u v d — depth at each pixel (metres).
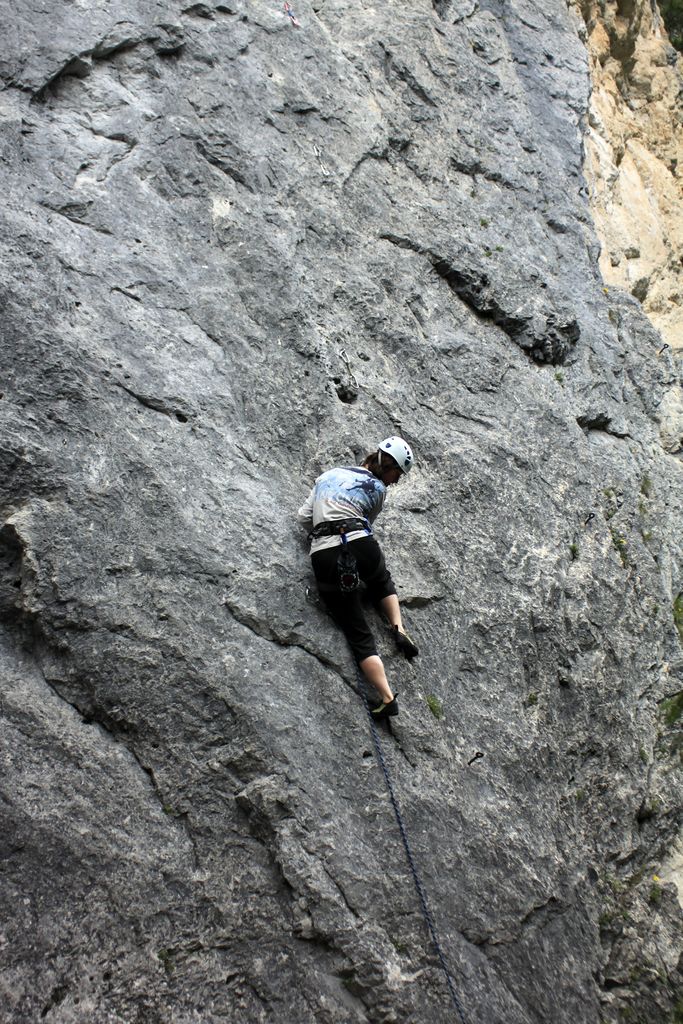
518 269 8.17
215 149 6.93
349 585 5.20
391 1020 4.64
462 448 6.78
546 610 6.46
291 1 8.27
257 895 4.75
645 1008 5.59
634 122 13.18
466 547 6.39
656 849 6.35
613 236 10.73
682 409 9.06
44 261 5.66
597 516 7.17
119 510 5.20
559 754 6.06
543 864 5.54
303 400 6.27
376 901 4.86
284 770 4.94
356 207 7.50
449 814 5.31
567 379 8.00
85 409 5.36
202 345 6.04
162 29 7.16
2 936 4.32
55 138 6.29
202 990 4.52
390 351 6.95
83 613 4.95
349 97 8.04
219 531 5.40
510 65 10.21
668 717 6.87
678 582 7.75
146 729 4.87
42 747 4.72
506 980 5.10
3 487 5.08
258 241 6.71
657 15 15.02
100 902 4.53
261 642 5.22
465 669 5.95
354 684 5.34
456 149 8.67
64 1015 4.27
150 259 6.14
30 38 6.53
